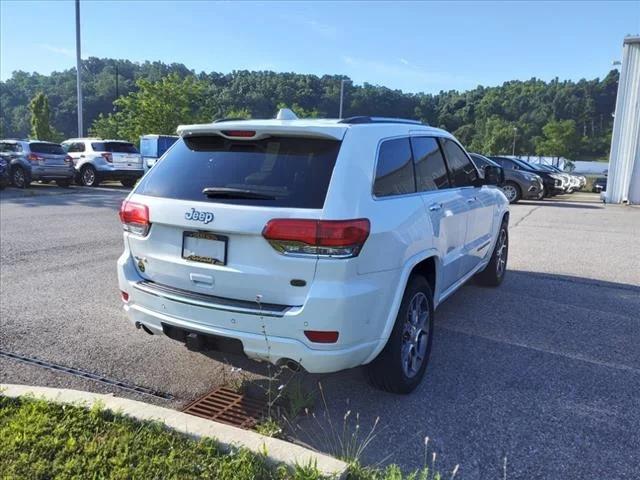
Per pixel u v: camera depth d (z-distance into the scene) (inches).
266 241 118.1
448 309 222.1
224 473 102.3
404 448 120.3
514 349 178.9
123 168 813.9
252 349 123.0
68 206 550.0
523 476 110.4
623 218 536.7
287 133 127.3
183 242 130.8
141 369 158.9
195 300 127.6
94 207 545.3
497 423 131.3
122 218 144.6
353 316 118.6
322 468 103.0
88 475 101.0
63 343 176.9
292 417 133.0
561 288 257.4
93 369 158.1
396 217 132.6
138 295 139.0
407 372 144.4
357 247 117.8
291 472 103.4
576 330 197.9
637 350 179.2
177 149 147.9
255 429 127.0
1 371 155.0
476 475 110.8
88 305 217.0
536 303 231.6
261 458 106.0
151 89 1236.5
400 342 137.6
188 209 127.3
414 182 154.0
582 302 233.9
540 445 121.6
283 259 117.1
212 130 136.6
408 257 137.4
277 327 118.8
